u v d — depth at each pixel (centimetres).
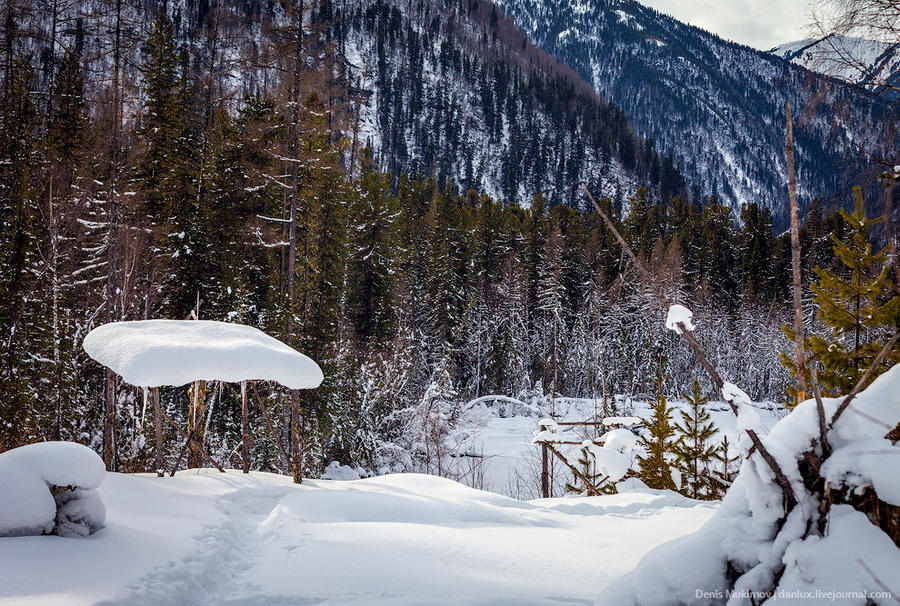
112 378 1725
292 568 478
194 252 2988
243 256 3166
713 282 7062
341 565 481
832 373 720
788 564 208
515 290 5338
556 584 436
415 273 5319
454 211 6612
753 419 218
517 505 783
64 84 3089
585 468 1127
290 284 2416
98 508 522
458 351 4309
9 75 2645
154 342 837
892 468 201
